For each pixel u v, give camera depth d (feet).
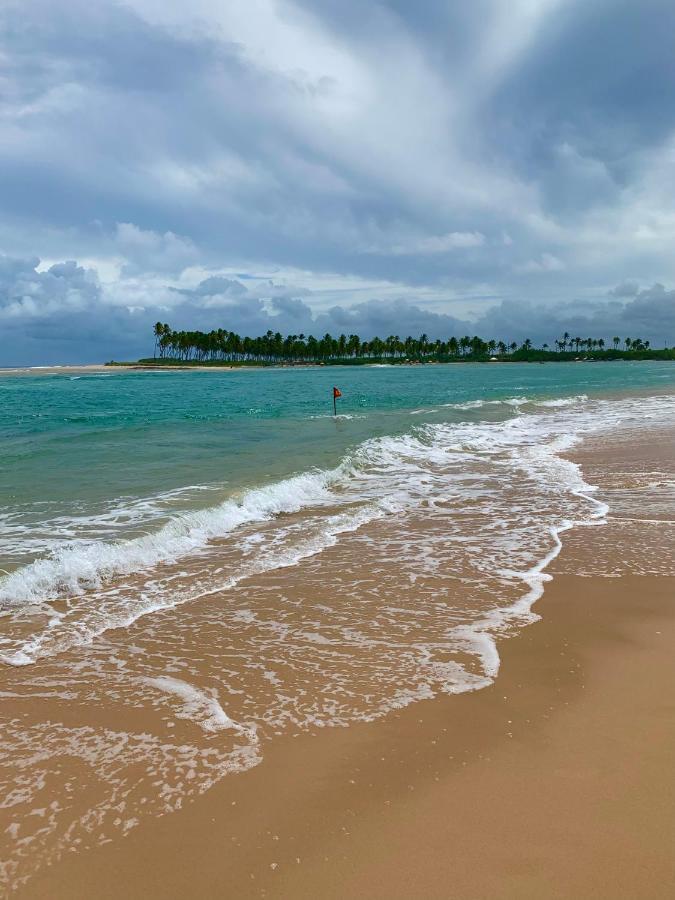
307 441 53.16
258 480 35.58
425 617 17.52
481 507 31.30
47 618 17.69
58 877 8.18
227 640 16.19
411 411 84.79
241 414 82.02
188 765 10.75
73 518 27.27
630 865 8.20
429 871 8.17
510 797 9.66
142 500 30.66
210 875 8.18
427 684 13.60
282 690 13.48
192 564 22.63
